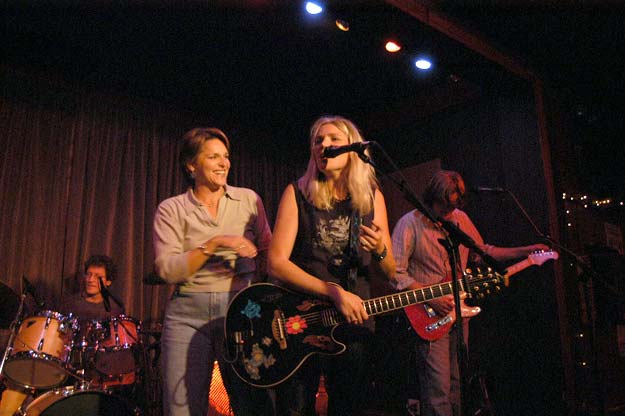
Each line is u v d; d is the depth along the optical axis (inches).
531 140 173.3
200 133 89.0
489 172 180.9
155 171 197.2
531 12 151.6
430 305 115.4
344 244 76.5
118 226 184.4
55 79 179.2
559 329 154.0
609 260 154.4
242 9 149.1
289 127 233.6
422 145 204.8
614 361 158.2
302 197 78.1
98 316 157.6
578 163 184.7
